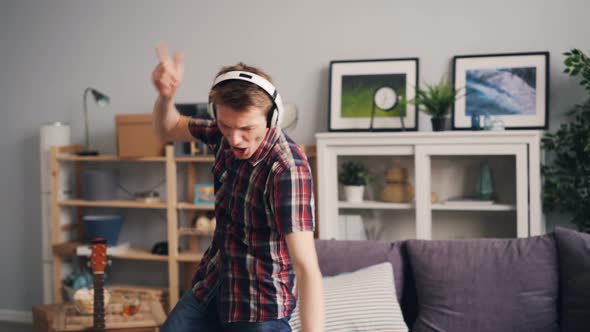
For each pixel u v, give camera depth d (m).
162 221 4.07
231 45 3.88
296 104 3.78
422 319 2.45
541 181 3.29
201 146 3.71
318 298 1.29
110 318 2.71
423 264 2.51
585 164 3.25
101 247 2.62
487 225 3.18
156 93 4.02
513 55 3.38
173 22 3.97
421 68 3.56
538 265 2.44
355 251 2.62
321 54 3.72
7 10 4.26
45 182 3.96
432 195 3.24
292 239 1.33
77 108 4.16
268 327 1.47
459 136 3.18
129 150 3.73
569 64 3.16
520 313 2.39
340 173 3.38
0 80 4.29
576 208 3.24
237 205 1.45
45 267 4.00
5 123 4.30
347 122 3.61
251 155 1.40
